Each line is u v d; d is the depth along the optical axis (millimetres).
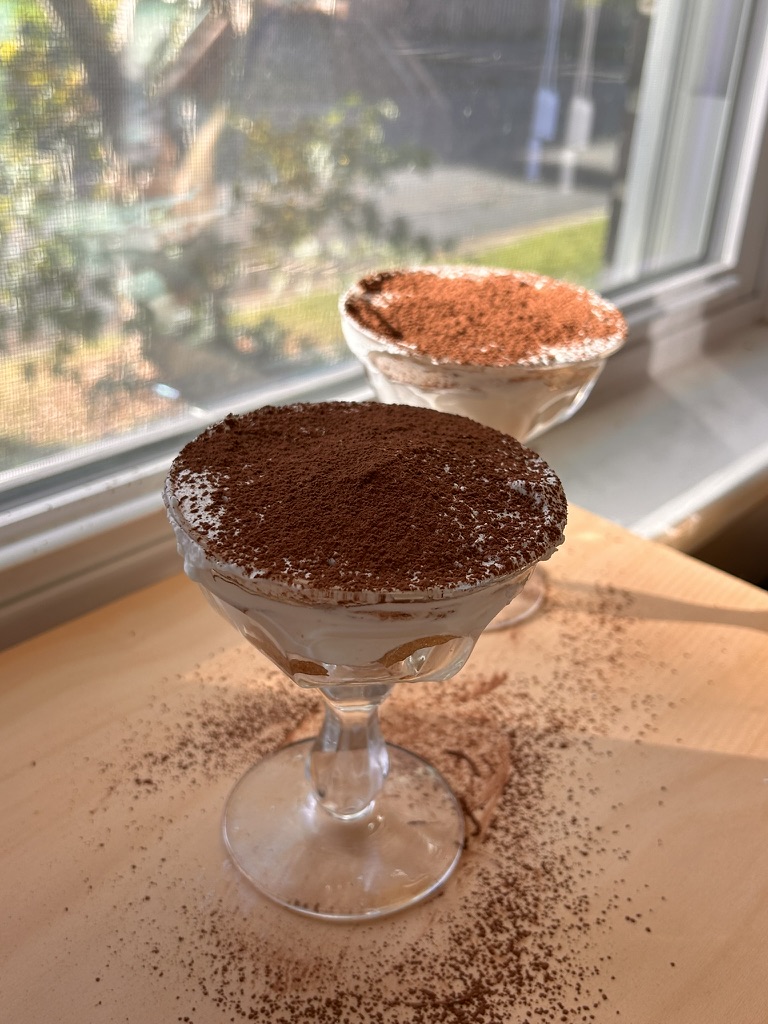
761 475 460
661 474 455
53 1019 185
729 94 534
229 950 203
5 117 264
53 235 288
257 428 227
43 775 244
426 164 401
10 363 292
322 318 394
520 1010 191
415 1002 193
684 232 560
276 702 276
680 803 243
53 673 278
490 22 394
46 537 302
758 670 293
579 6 426
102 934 204
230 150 327
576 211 485
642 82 479
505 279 331
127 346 324
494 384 264
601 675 289
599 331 286
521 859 227
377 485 200
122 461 336
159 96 298
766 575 521
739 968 201
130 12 279
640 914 212
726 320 591
